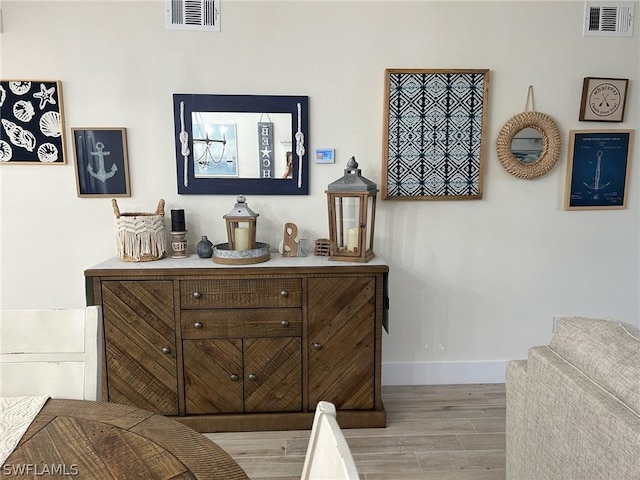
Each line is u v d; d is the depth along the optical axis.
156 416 0.98
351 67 2.40
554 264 2.62
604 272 2.65
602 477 1.00
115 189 2.42
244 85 2.39
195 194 2.45
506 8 2.40
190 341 2.10
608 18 2.43
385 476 1.85
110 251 2.47
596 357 1.15
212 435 2.13
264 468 1.90
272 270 2.07
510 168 2.48
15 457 0.83
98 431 0.91
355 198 2.18
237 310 2.09
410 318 2.63
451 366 2.67
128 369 2.10
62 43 2.30
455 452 2.01
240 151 2.42
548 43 2.44
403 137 2.45
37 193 2.40
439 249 2.58
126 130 2.38
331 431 0.63
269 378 2.14
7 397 1.07
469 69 2.41
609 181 2.56
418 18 2.39
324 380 2.16
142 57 2.34
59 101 2.33
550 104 2.48
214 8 2.32
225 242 2.50
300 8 2.35
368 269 2.09
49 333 1.16
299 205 2.50
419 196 2.50
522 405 1.40
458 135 2.46
